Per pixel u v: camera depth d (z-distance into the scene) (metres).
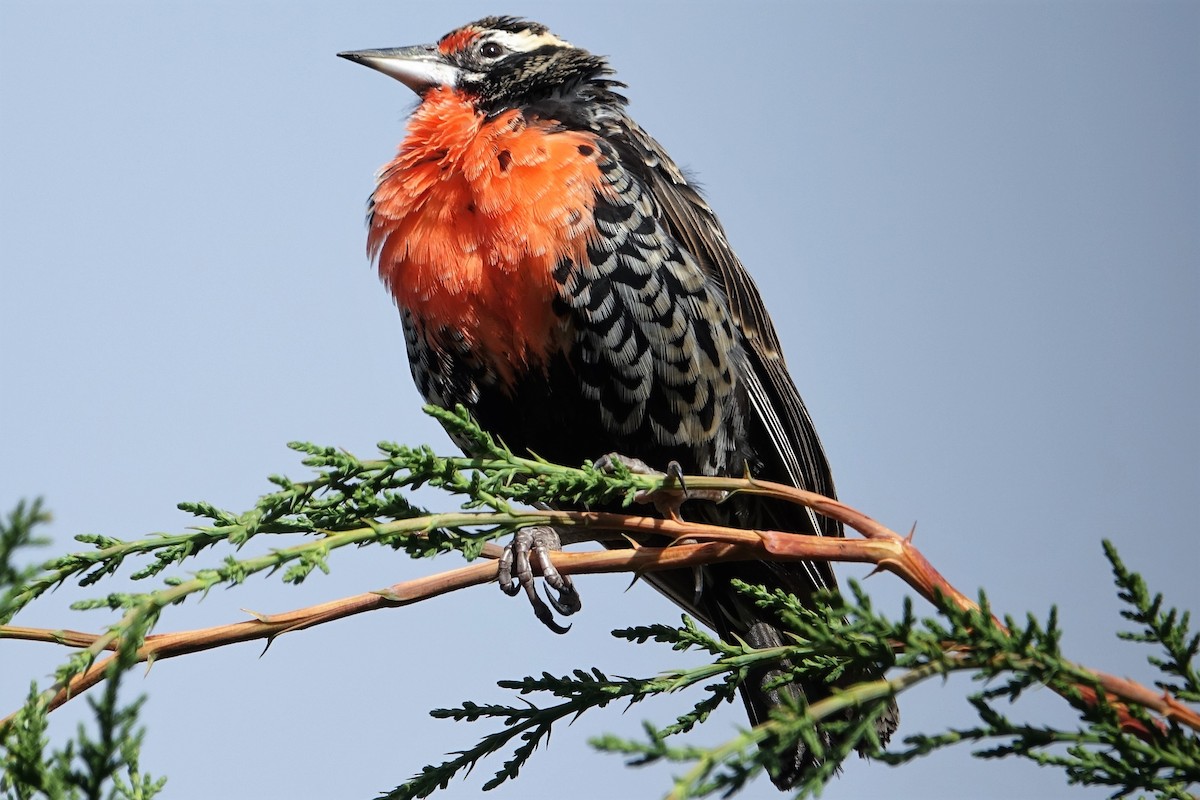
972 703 5.50
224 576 6.03
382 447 6.70
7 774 5.25
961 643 5.55
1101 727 5.55
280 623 6.67
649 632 7.27
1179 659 5.70
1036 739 5.46
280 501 6.67
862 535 7.50
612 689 7.16
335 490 6.76
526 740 7.31
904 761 5.35
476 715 7.32
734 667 7.11
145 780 6.04
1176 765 5.53
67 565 6.47
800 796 4.91
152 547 6.56
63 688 5.82
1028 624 5.52
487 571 7.04
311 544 6.37
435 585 6.95
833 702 5.11
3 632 6.44
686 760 4.64
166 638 6.48
